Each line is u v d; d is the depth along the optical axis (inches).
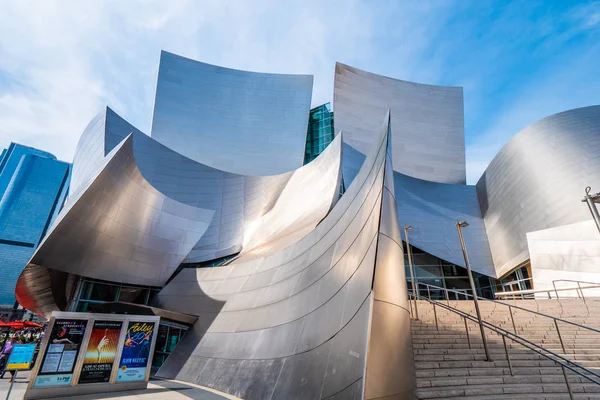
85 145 1015.6
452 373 253.6
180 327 492.4
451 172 1369.3
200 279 526.0
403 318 209.5
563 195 764.6
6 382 371.2
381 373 175.3
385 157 277.9
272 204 861.2
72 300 490.9
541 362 280.5
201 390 307.6
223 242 772.6
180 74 1473.9
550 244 713.6
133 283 533.3
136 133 933.2
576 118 922.7
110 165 483.8
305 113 1491.1
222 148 1363.2
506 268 813.9
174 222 619.2
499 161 1021.2
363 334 184.5
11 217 7647.6
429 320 408.5
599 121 885.8
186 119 1384.1
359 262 237.3
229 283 475.2
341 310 232.5
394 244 233.6
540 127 945.5
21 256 7401.6
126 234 543.2
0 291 6978.4
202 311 458.3
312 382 218.1
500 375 257.8
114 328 312.2
